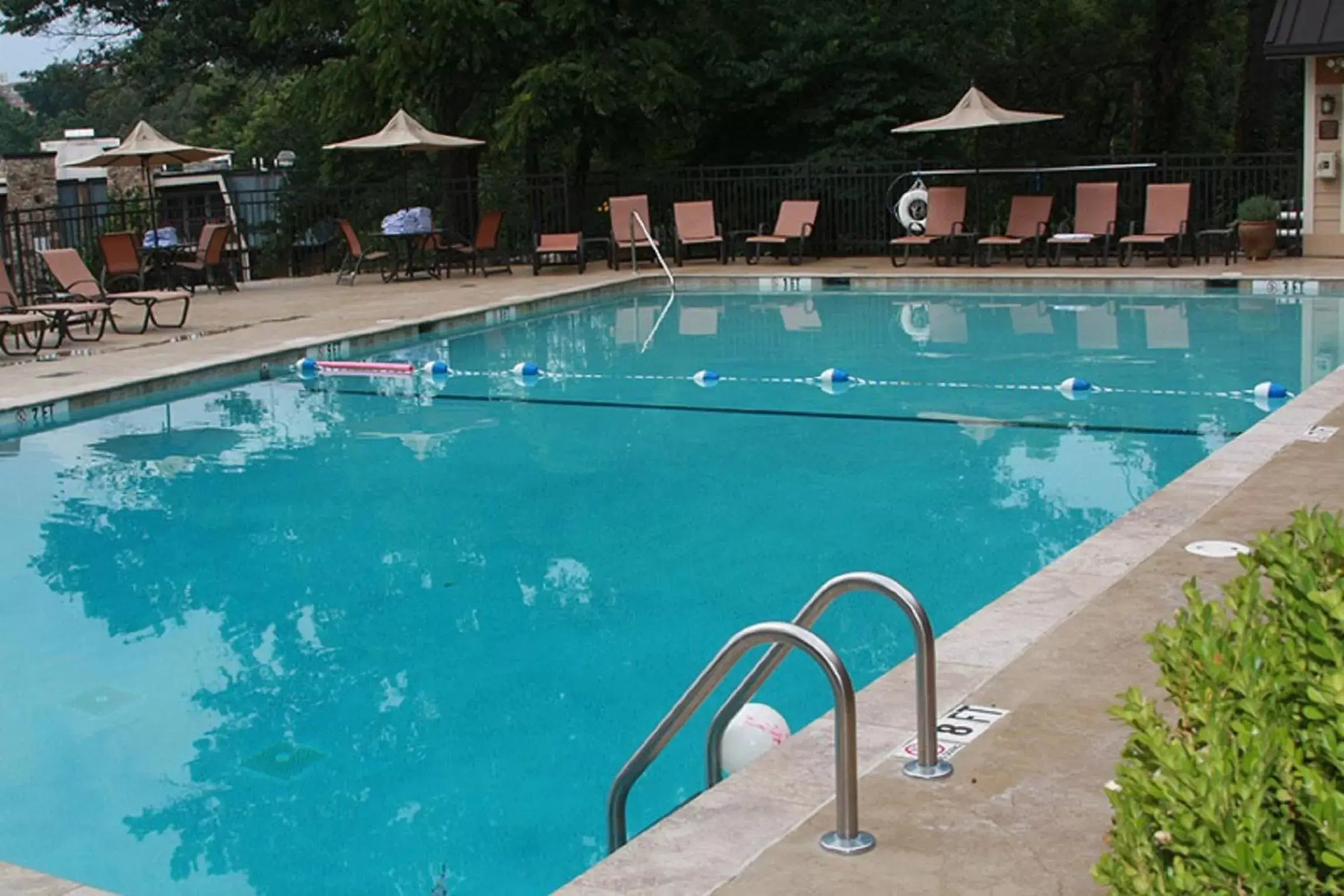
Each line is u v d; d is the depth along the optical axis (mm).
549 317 17203
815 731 4102
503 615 6422
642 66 22203
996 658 4645
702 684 3350
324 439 10383
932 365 12531
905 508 7918
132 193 30453
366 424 10914
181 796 4699
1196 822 1640
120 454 10086
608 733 5082
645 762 3482
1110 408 10328
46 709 5504
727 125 25203
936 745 3748
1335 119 17719
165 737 5199
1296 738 1822
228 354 13203
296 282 21375
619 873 3297
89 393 11461
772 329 15352
